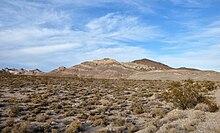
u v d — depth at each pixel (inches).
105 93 1505.9
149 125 620.4
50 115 843.4
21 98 1168.8
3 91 1389.0
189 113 672.4
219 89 1480.1
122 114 860.0
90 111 915.4
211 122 548.4
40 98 1167.6
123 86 2044.8
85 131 673.6
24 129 633.0
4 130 624.1
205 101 781.3
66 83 2144.4
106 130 644.7
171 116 665.0
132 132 636.1
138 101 1155.3
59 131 661.3
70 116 841.5
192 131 511.5
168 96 1175.0
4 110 886.4
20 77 2513.5
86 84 2140.7
